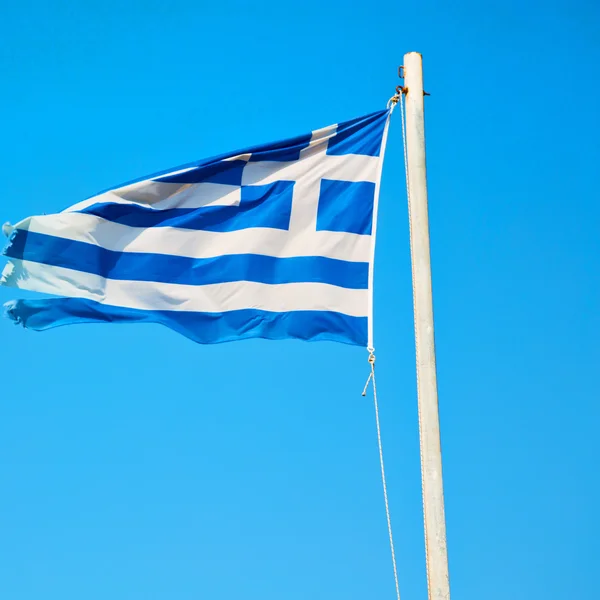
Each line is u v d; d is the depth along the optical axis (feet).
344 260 37.76
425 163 34.50
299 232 38.29
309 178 38.73
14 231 37.91
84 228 38.42
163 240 38.83
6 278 37.55
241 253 38.37
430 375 31.17
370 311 36.96
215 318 38.09
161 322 38.09
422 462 30.30
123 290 38.42
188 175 38.83
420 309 32.04
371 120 39.17
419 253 32.86
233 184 39.14
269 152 38.93
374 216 38.06
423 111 35.58
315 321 37.24
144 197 38.93
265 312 37.73
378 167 38.52
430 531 29.45
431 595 28.84
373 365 36.32
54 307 37.93
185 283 38.50
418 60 36.22
